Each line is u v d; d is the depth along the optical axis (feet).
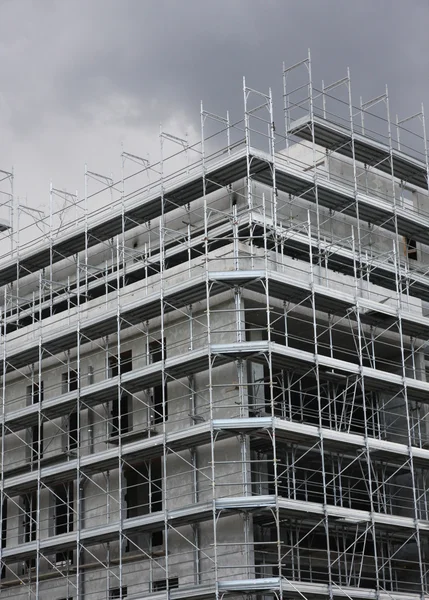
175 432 172.14
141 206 201.77
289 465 177.06
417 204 228.22
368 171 218.18
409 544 192.34
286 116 205.98
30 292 229.25
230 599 165.89
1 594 200.23
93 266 210.18
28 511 204.13
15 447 208.44
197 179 192.65
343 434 173.37
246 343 168.76
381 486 184.85
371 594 169.27
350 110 206.90
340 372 183.01
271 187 196.75
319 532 180.24
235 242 175.32
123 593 181.88
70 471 187.93
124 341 194.08
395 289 212.02
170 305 180.04
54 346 201.46
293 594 162.30
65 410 196.34
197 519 170.19
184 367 176.45
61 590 190.70
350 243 207.21
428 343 202.90
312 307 176.76
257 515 168.25
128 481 190.90
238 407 171.83
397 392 191.42
